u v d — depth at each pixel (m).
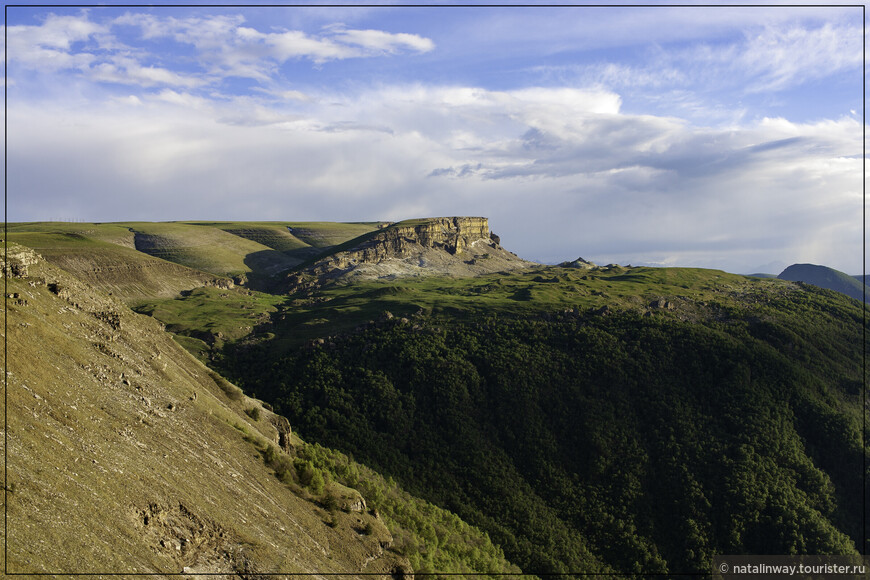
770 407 194.75
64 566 41.50
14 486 44.16
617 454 183.00
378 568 82.38
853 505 172.00
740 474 170.12
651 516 164.62
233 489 71.31
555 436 192.38
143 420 67.94
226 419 89.25
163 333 104.38
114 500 51.94
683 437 185.62
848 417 193.62
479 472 179.38
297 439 125.25
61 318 74.69
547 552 150.75
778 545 154.62
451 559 107.94
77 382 64.12
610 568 150.38
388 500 119.94
